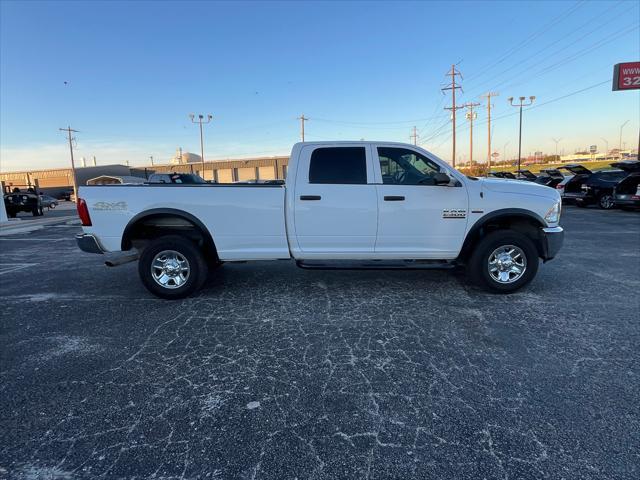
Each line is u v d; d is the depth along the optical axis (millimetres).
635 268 6258
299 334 3822
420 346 3521
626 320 4062
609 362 3193
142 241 5180
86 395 2832
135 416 2580
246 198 4852
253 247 4957
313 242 4926
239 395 2803
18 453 2248
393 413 2570
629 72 20750
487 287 4914
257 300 4844
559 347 3465
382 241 4910
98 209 4805
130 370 3184
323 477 2045
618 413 2533
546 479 2008
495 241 4789
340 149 4906
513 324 3979
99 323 4207
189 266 4855
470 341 3604
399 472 2068
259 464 2139
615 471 2053
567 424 2434
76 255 8625
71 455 2227
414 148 4934
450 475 2043
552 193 4879
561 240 4867
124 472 2100
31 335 3918
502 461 2135
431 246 4918
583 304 4547
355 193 4812
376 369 3135
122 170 74062
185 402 2727
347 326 3996
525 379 2953
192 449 2264
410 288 5238
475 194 4820
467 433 2365
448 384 2900
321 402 2701
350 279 5738
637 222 12289
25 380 3051
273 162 68562
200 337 3795
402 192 4809
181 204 4820
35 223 16594
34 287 5746
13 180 76125
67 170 75312
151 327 4070
